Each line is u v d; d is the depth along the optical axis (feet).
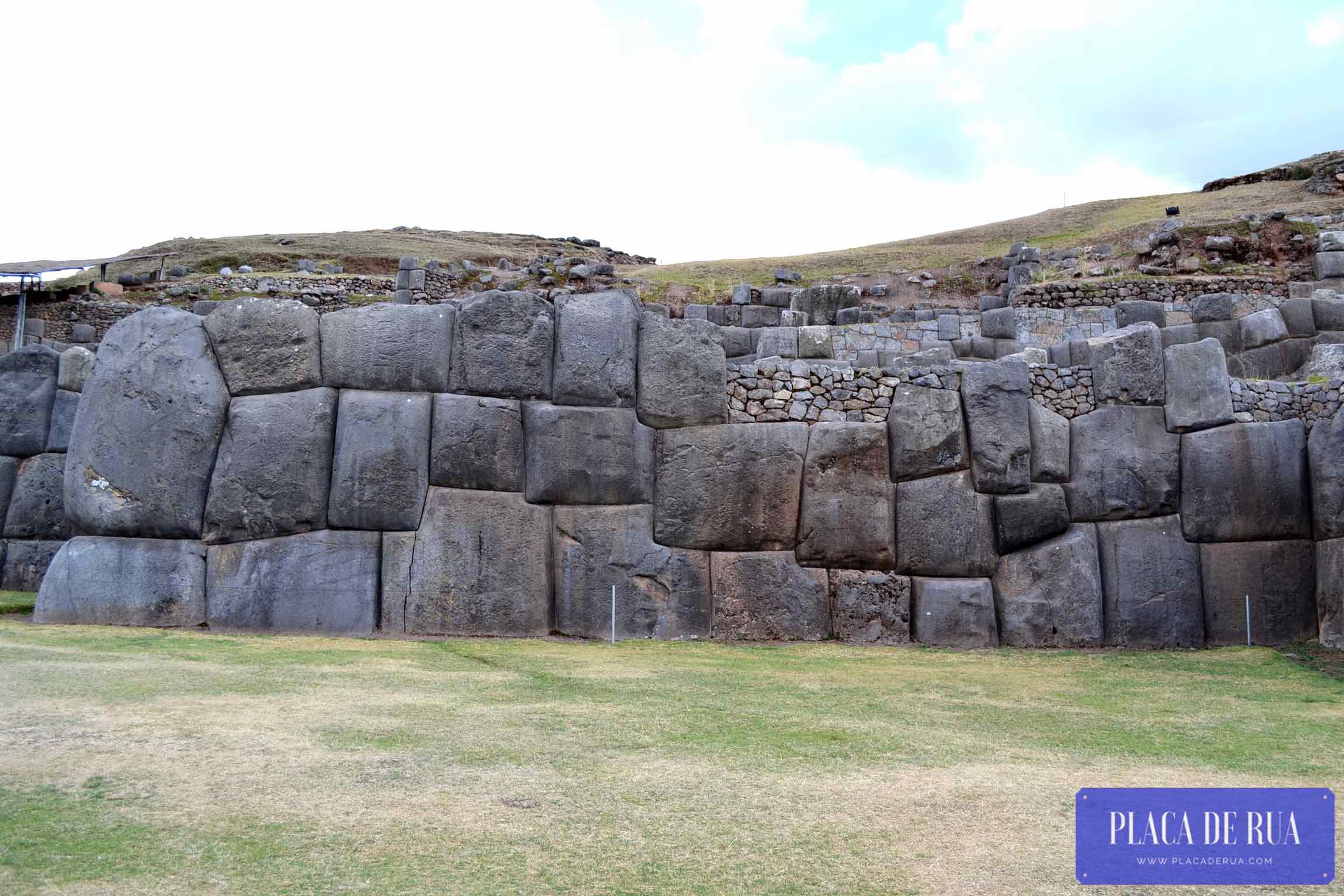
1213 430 37.47
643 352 37.73
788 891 14.20
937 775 19.65
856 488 37.45
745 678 28.86
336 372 36.11
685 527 36.96
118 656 27.86
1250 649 35.70
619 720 22.95
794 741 21.76
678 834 16.08
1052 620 36.63
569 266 91.30
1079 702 26.99
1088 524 37.78
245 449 35.32
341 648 31.30
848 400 38.45
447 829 15.89
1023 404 37.86
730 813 17.12
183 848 14.79
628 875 14.52
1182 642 36.58
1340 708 26.68
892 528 37.52
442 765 18.95
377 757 19.29
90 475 35.17
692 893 14.02
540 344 36.96
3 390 42.86
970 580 37.06
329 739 20.26
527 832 15.89
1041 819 17.37
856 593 36.99
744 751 20.77
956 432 37.60
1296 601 36.73
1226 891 14.97
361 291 91.15
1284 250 85.20
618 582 36.35
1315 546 37.06
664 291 87.56
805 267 109.91
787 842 15.96
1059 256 95.66
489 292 37.17
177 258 122.11
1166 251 87.35
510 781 18.24
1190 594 36.91
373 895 13.57
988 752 21.57
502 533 35.76
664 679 28.22
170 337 35.99
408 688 25.52
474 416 35.94
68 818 15.60
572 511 36.55
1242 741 23.04
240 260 119.55
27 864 13.97
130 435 35.29
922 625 36.76
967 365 38.45
